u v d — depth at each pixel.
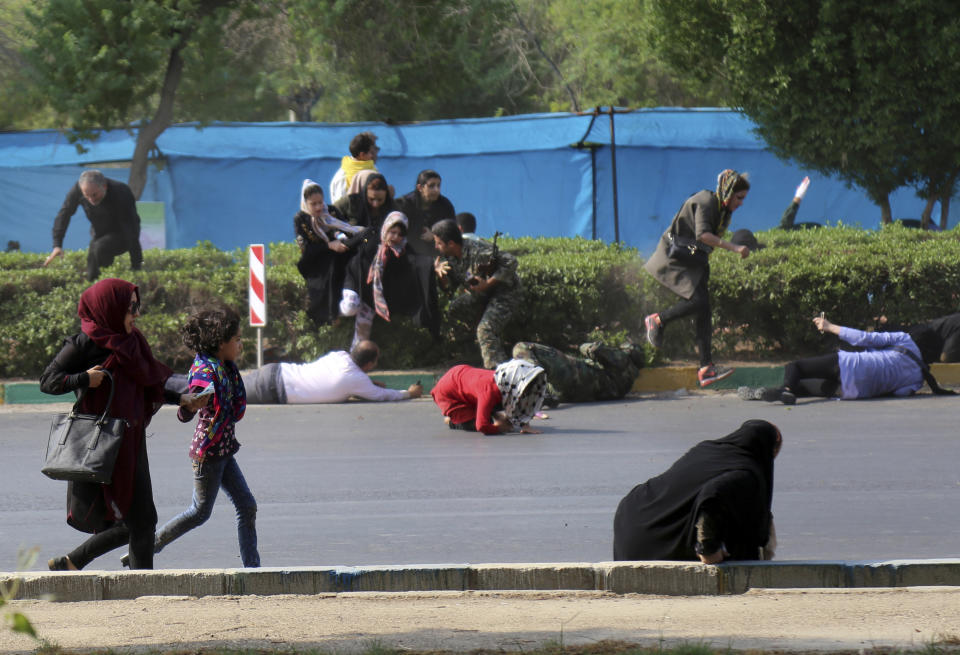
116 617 15.11
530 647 12.84
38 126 85.50
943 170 57.94
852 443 29.53
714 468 17.06
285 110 95.12
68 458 16.16
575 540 20.72
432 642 13.19
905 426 31.95
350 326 41.09
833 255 42.16
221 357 18.25
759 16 55.25
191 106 72.31
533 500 23.84
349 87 80.00
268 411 36.28
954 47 52.81
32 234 72.19
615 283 41.97
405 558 19.70
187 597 16.41
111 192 42.38
